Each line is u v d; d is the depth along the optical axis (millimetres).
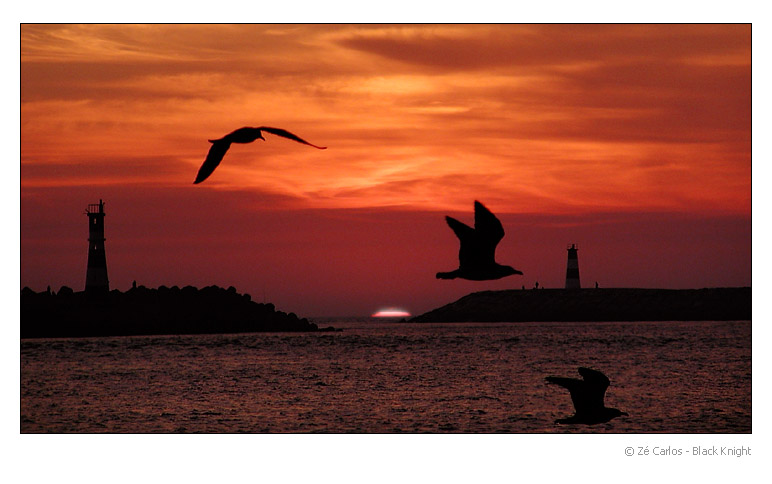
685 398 54688
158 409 51156
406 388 61938
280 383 66375
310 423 45031
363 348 116188
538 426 43406
